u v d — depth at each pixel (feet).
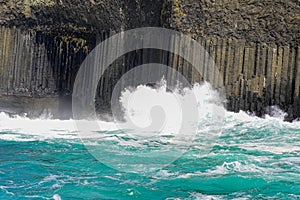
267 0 67.92
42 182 38.09
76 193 35.58
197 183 37.60
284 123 62.75
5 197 34.63
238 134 56.75
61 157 46.14
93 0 79.61
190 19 71.26
